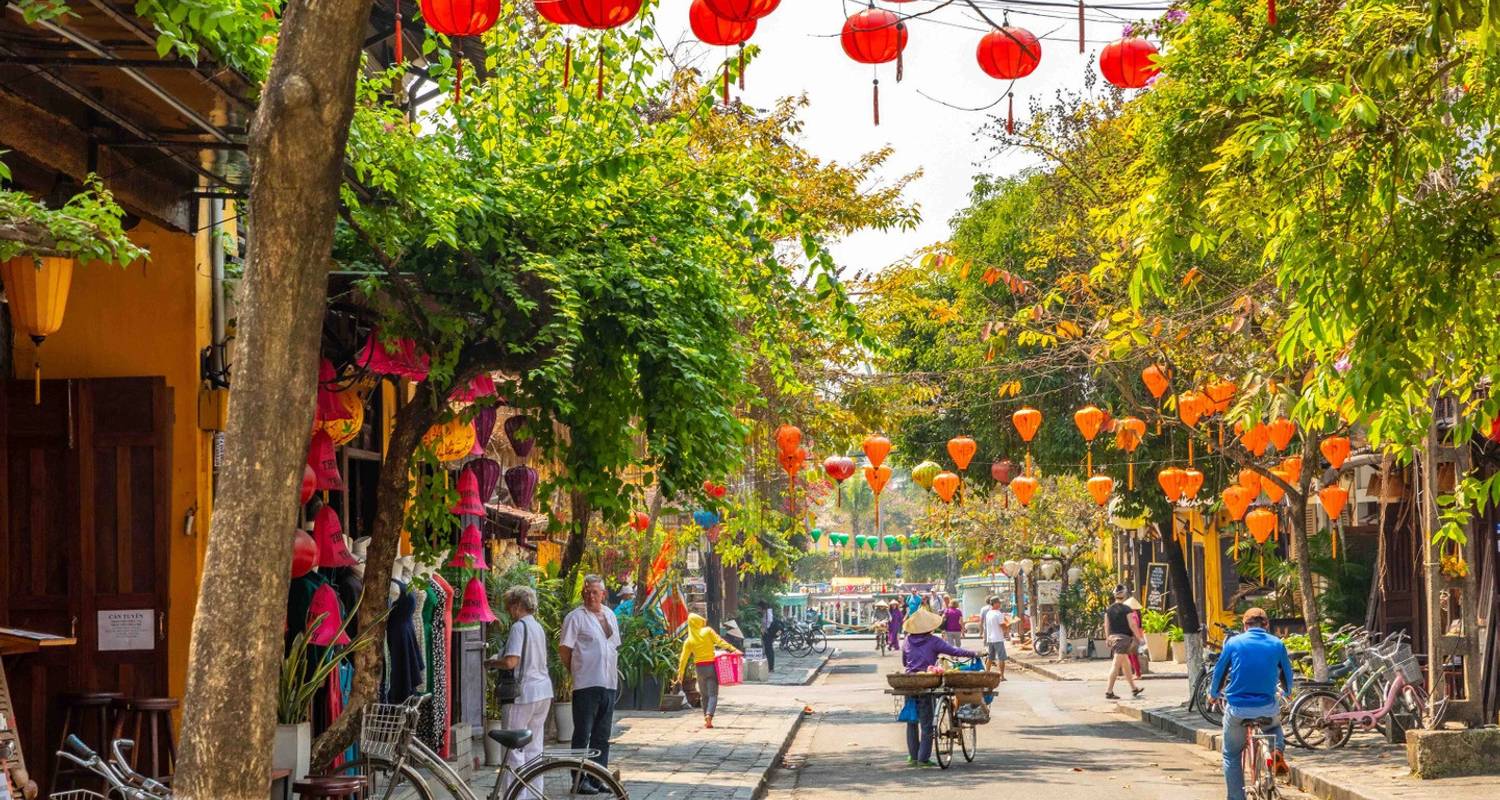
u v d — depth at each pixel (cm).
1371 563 2741
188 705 466
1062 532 4750
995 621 4344
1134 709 2723
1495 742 1558
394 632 1491
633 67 1272
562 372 1142
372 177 1028
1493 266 921
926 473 2108
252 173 477
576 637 1530
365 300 1280
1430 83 952
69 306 1202
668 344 1195
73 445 1161
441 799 1443
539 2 627
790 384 1484
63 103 951
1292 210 970
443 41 1219
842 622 8581
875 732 2517
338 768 1159
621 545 2566
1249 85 935
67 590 1156
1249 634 1388
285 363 474
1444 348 998
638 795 1538
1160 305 2011
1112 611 3066
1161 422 2045
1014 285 1938
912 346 2908
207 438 1213
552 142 1269
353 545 1505
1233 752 1388
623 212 1279
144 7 755
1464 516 1142
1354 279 922
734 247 1359
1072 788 1639
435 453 1320
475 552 1456
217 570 468
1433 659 1634
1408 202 1003
